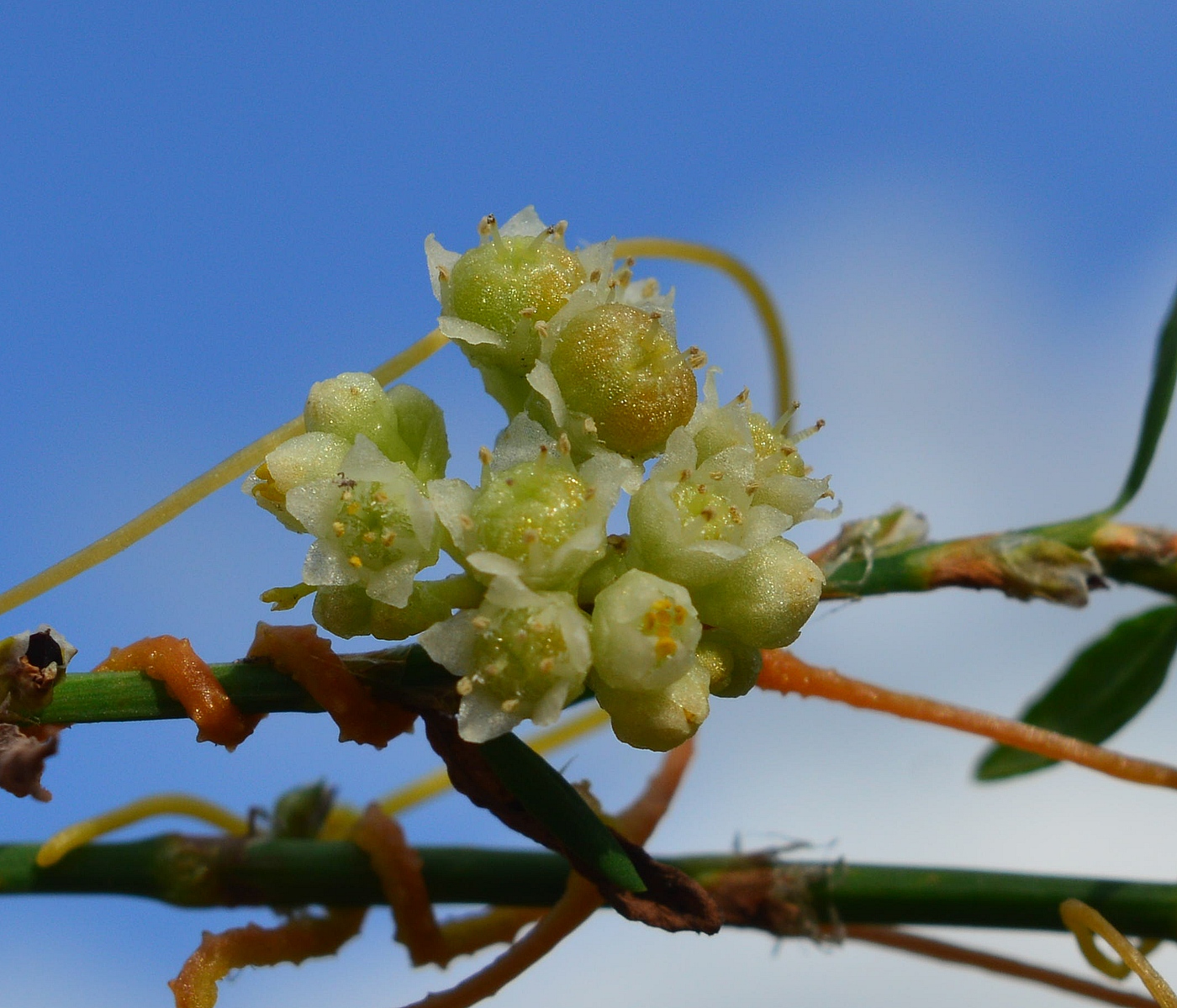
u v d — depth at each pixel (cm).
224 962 11
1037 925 12
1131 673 12
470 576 11
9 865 12
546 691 10
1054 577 12
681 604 10
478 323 11
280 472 11
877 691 12
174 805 12
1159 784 12
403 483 11
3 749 11
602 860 11
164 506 11
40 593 11
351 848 12
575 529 11
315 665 11
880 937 12
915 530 12
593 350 11
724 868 12
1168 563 12
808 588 11
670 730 10
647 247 13
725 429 11
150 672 11
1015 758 12
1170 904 12
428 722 11
